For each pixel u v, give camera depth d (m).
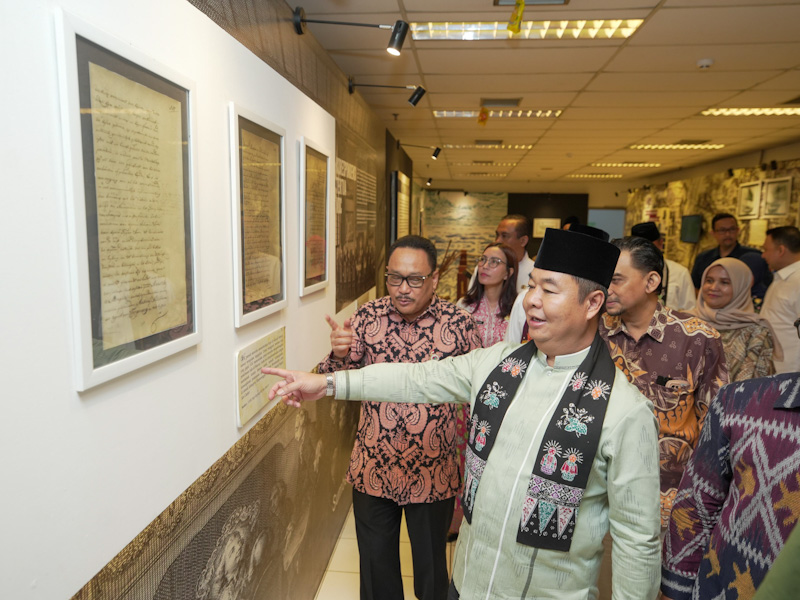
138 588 0.93
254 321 1.46
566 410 0.98
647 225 2.23
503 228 3.13
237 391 1.35
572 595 0.99
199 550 1.18
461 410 2.40
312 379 1.24
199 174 1.12
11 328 0.63
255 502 1.54
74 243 0.72
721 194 7.97
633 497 0.94
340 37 2.84
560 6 2.48
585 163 8.83
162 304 0.97
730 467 0.90
